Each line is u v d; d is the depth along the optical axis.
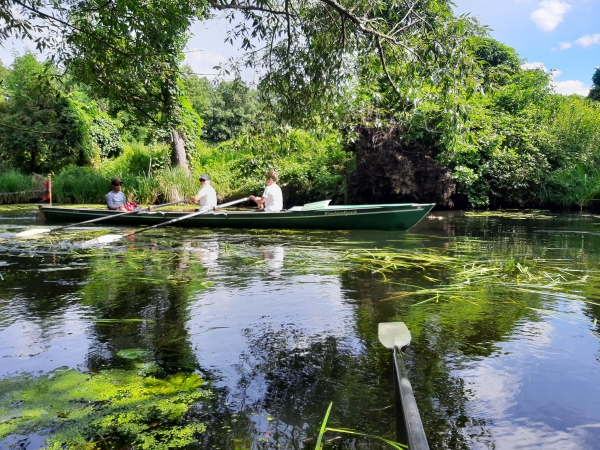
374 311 3.49
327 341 2.87
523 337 2.92
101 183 15.64
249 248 6.49
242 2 6.38
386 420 1.94
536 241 7.17
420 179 13.02
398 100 7.27
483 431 1.87
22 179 18.14
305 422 1.94
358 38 6.46
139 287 4.23
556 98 16.61
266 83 6.92
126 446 1.77
